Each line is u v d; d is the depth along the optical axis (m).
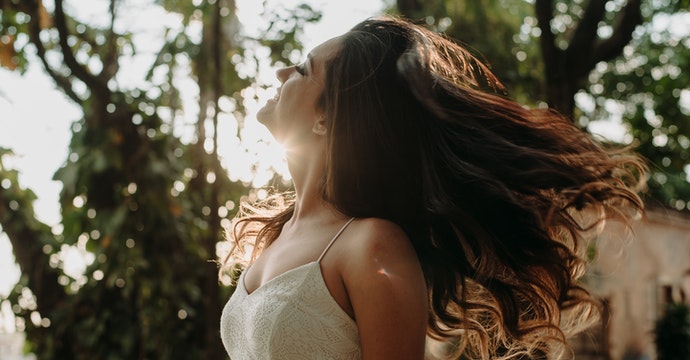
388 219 1.61
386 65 1.67
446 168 1.68
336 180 1.62
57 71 8.51
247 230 2.13
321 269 1.56
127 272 8.00
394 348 1.44
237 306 1.68
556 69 7.71
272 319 1.54
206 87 8.58
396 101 1.65
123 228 8.13
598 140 1.99
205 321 8.42
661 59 13.81
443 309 1.83
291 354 1.52
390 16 1.80
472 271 1.75
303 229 1.68
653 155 13.46
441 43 1.99
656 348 13.22
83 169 8.05
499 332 1.94
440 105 1.72
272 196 2.29
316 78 1.72
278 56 7.84
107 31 9.08
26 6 8.00
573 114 7.81
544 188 1.73
